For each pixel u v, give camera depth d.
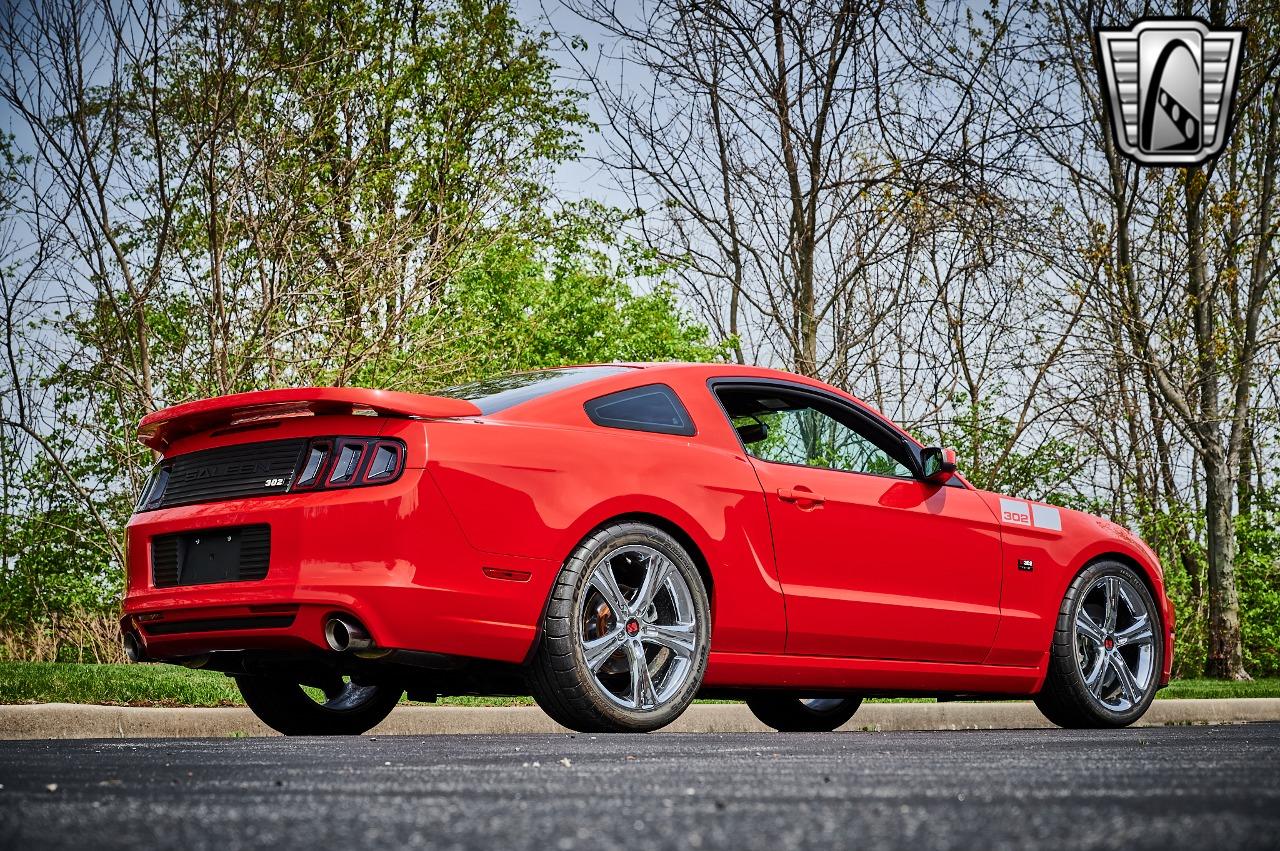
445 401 4.15
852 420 5.24
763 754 3.05
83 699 5.88
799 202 10.47
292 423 4.19
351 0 10.72
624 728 4.34
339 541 3.96
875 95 10.54
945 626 5.19
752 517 4.68
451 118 16.97
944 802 1.88
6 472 10.72
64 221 9.12
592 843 1.47
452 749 3.33
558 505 4.20
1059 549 5.64
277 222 9.57
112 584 12.46
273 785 2.21
